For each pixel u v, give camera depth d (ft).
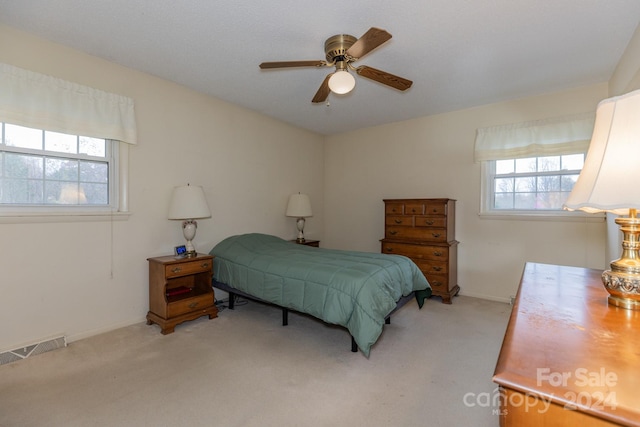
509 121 11.46
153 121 9.69
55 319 7.82
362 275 7.59
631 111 2.93
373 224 15.23
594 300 3.62
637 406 1.70
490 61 8.49
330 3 6.14
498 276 11.85
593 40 7.42
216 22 6.82
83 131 8.07
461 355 7.47
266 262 9.30
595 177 3.09
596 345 2.43
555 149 10.47
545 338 2.57
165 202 10.04
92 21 6.82
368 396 5.85
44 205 7.79
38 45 7.44
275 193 14.12
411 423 5.13
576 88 10.23
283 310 9.42
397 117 13.65
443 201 11.69
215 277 10.64
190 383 6.24
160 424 5.07
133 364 6.97
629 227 3.38
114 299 8.90
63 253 7.95
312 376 6.54
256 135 13.15
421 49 7.84
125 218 9.09
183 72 9.35
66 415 5.23
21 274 7.32
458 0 6.03
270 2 6.14
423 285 9.53
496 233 11.89
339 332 8.90
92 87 8.30
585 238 10.25
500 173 11.99
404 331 8.89
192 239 10.42
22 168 7.48
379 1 6.07
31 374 6.49
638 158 2.84
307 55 8.27
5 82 6.91
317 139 16.61
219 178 11.69
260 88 10.54
